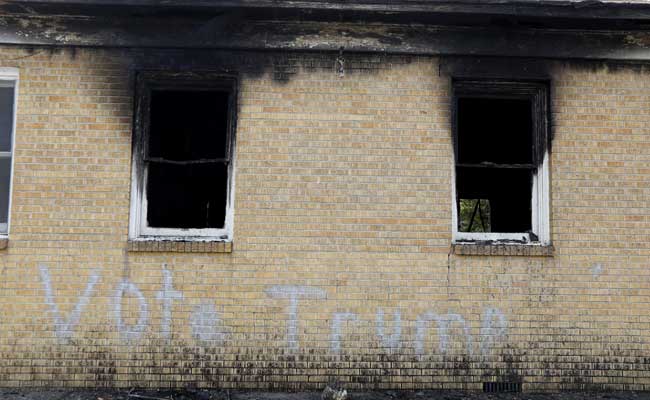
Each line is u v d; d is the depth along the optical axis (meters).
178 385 5.82
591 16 5.88
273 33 6.13
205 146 8.02
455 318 6.00
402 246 6.05
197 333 5.87
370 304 5.98
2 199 6.10
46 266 5.84
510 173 8.88
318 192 6.05
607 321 6.07
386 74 6.21
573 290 6.08
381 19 6.07
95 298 5.84
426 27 6.20
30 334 5.78
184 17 6.01
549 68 6.30
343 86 6.17
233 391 5.81
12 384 5.73
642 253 6.15
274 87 6.13
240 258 5.95
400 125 6.16
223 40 6.07
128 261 5.89
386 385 5.92
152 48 6.09
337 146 6.11
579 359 6.02
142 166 6.09
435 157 6.15
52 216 5.89
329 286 5.97
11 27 6.00
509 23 6.12
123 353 5.81
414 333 5.98
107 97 6.04
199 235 6.09
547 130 6.29
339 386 5.86
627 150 6.25
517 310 6.04
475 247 6.05
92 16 6.02
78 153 5.96
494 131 8.62
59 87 6.02
